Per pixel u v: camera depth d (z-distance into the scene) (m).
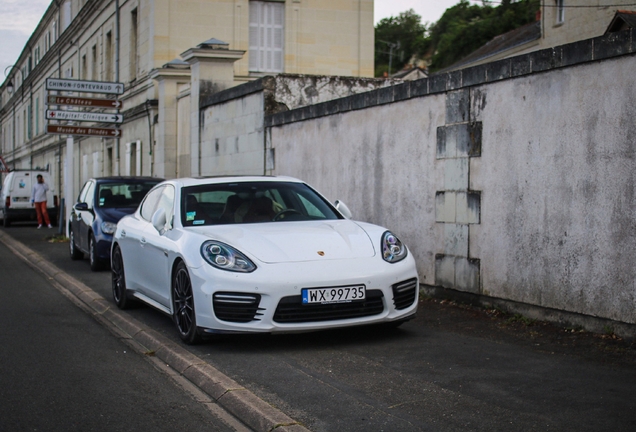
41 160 47.78
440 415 4.20
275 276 5.71
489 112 7.19
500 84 7.02
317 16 25.23
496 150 7.10
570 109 6.21
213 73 15.73
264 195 7.16
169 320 7.55
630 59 5.64
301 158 11.17
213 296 5.80
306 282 5.73
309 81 13.09
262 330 5.70
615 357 5.34
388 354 5.72
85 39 34.75
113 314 7.97
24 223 28.47
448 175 7.83
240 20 24.30
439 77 7.89
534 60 6.55
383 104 8.95
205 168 15.44
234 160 13.94
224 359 5.68
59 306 8.75
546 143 6.48
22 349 6.29
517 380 4.85
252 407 4.38
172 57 23.78
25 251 15.59
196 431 4.19
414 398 4.54
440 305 7.77
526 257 6.75
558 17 29.62
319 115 10.49
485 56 38.59
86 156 34.53
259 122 12.79
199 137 15.73
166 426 4.27
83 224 12.68
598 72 5.93
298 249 6.01
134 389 5.07
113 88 18.16
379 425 4.07
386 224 8.99
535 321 6.64
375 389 4.77
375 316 5.97
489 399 4.46
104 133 18.28
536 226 6.62
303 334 6.53
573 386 4.67
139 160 24.97
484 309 7.34
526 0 53.44
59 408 4.61
